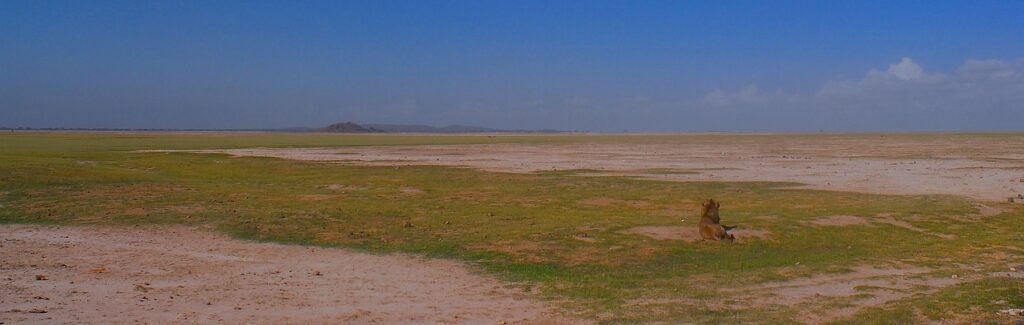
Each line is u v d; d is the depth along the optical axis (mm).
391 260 16844
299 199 27953
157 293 13070
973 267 16094
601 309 12016
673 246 17984
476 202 27797
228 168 46812
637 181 37062
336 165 49000
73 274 14742
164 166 48312
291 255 17484
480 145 91688
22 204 25531
